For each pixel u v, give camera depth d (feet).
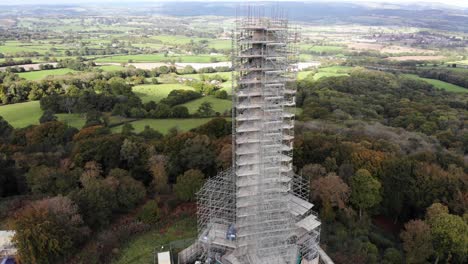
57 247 215.72
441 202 270.05
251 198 227.61
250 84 217.15
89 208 249.96
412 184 277.44
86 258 226.79
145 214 259.39
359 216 279.69
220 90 571.69
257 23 212.43
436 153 338.54
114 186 266.98
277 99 221.25
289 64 219.61
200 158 313.12
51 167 304.09
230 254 224.33
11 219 254.88
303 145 327.26
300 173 290.97
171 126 433.89
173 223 266.36
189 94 540.52
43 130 382.01
